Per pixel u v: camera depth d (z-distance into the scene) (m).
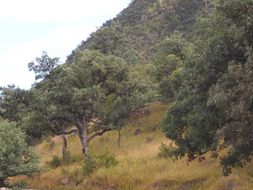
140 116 49.81
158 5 122.88
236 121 16.48
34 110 41.88
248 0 17.05
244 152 17.72
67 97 40.09
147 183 29.30
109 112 42.06
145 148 38.47
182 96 21.70
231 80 16.41
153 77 51.72
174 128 22.08
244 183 22.69
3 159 30.23
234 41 17.56
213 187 24.08
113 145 44.31
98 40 61.09
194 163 29.38
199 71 19.06
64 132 42.59
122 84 42.28
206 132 19.81
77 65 41.31
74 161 42.22
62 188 34.91
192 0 113.50
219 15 18.08
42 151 53.31
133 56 73.75
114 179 31.67
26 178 39.00
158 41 104.25
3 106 45.31
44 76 42.28
